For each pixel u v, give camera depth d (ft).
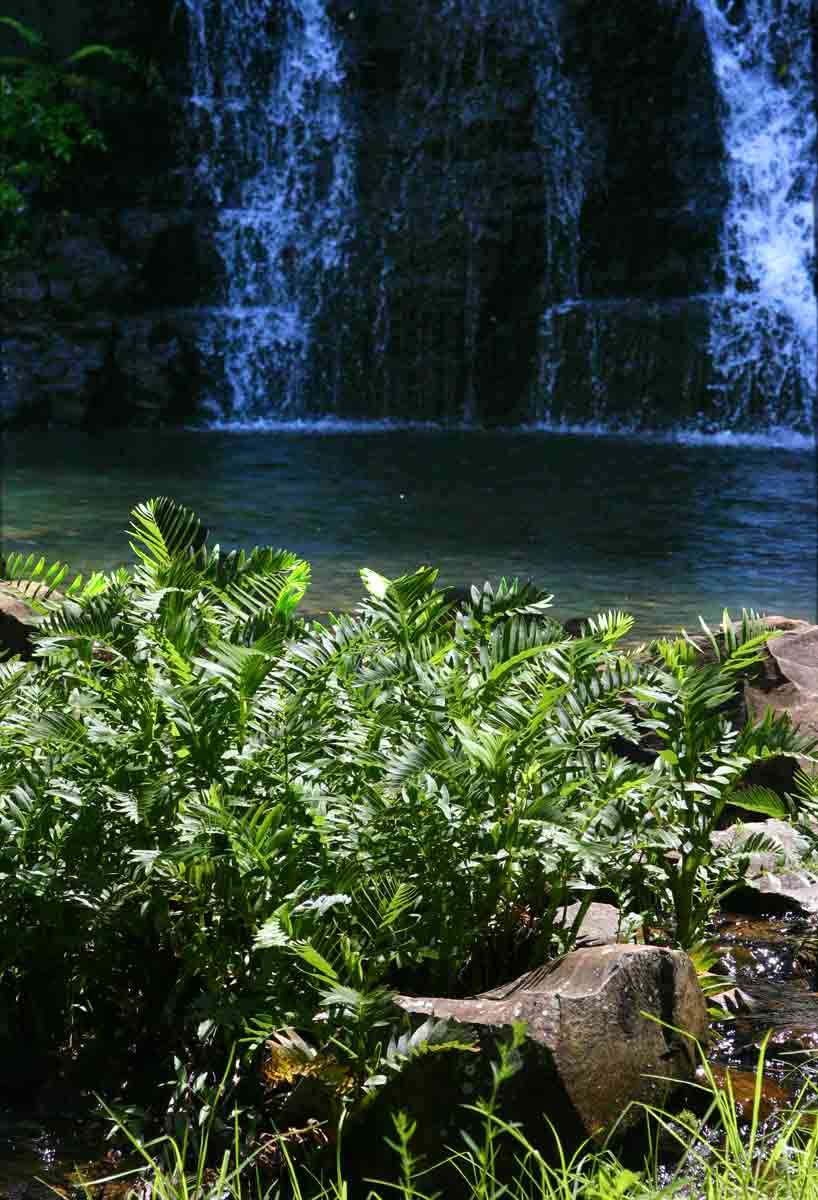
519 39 79.87
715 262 79.25
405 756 11.50
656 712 13.30
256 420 78.38
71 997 11.93
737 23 80.89
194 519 14.55
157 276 78.95
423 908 11.76
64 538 38.42
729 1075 11.46
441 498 48.73
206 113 82.12
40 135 75.66
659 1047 10.87
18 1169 10.37
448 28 81.10
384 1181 10.12
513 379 78.95
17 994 12.16
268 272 81.05
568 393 77.56
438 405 78.89
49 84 77.36
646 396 75.87
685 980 11.33
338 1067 10.53
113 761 11.94
